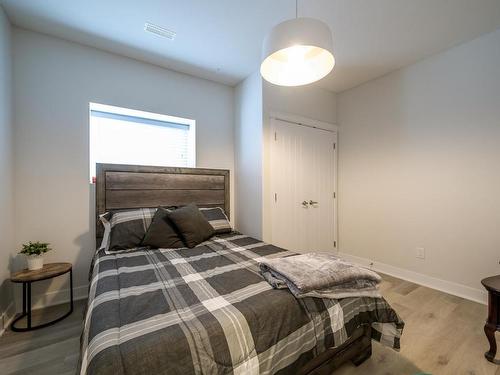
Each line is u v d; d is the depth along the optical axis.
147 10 1.86
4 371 1.40
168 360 0.79
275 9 1.85
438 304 2.14
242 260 1.69
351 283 1.33
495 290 1.40
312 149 3.14
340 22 1.97
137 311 1.01
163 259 1.73
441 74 2.41
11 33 1.98
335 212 3.39
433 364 1.44
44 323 1.86
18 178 2.03
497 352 1.52
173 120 2.91
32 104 2.08
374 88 2.99
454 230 2.34
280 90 2.87
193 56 2.51
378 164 2.96
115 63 2.46
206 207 2.90
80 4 1.79
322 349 1.14
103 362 0.73
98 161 2.55
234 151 3.24
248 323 0.98
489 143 2.12
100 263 1.65
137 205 2.47
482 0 1.74
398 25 2.01
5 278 1.83
